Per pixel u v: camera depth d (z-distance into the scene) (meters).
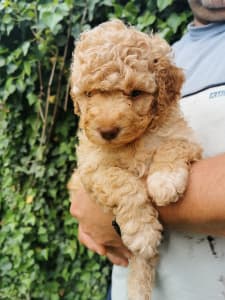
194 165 0.32
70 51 0.74
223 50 0.38
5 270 0.86
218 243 0.35
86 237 0.40
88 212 0.37
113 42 0.33
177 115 0.36
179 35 0.65
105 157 0.35
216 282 0.35
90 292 0.83
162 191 0.32
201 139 0.36
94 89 0.33
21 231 0.83
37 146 0.80
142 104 0.33
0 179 0.88
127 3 0.68
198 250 0.35
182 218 0.31
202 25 0.43
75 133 0.79
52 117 0.77
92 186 0.36
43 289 0.84
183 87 0.39
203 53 0.40
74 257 0.82
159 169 0.33
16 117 0.79
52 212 0.83
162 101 0.34
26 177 0.83
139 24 0.66
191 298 0.36
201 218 0.30
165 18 0.66
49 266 0.85
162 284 0.37
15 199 0.83
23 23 0.72
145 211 0.34
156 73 0.34
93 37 0.35
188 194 0.31
